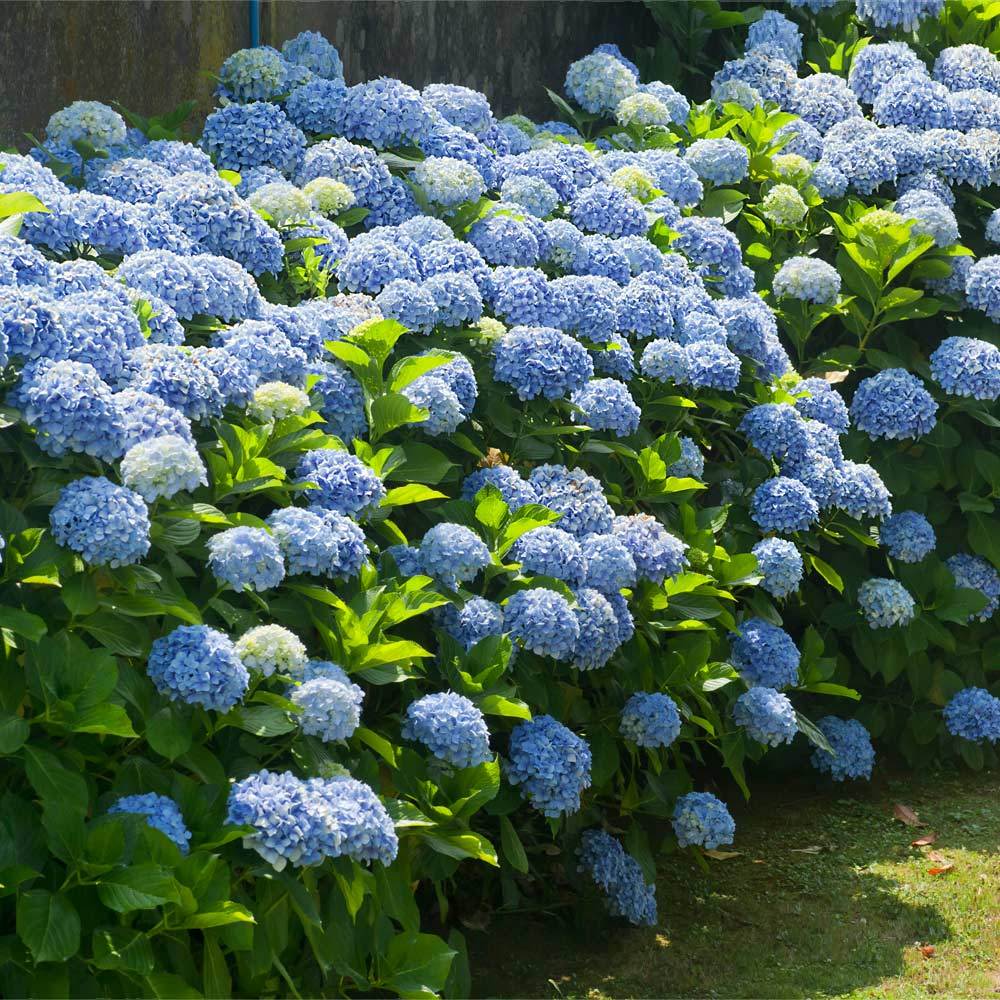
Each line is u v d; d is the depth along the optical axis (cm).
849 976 362
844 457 513
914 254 510
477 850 302
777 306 531
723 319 460
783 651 426
